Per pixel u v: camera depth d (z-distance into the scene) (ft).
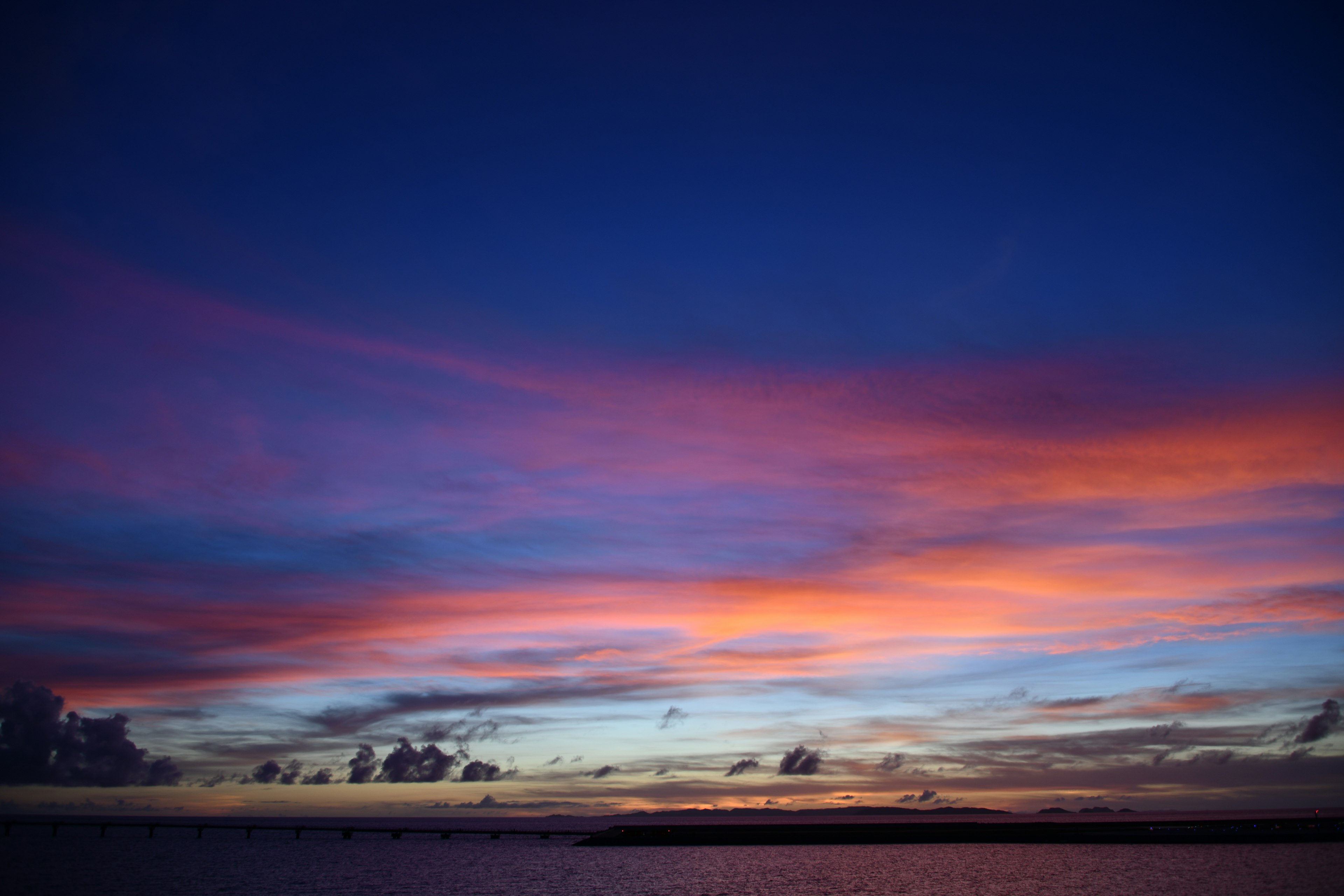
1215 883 339.77
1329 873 361.30
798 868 448.24
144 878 460.14
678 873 445.78
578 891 380.78
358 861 573.33
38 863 558.97
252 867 526.98
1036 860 449.48
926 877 392.27
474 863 542.16
